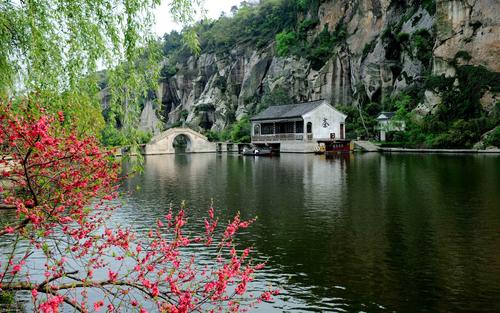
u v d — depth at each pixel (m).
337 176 33.34
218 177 35.81
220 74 133.50
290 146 70.06
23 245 14.40
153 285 6.99
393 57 84.44
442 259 12.90
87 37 10.75
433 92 69.62
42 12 10.37
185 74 146.62
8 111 6.82
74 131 8.23
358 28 93.56
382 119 74.94
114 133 10.96
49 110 9.99
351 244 14.62
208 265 12.48
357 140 72.25
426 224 16.98
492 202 20.78
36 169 7.50
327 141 67.12
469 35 67.88
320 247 14.37
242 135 92.88
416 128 68.44
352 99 91.12
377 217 18.41
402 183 28.22
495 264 12.35
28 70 10.43
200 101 131.75
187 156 72.19
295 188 27.55
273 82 104.12
